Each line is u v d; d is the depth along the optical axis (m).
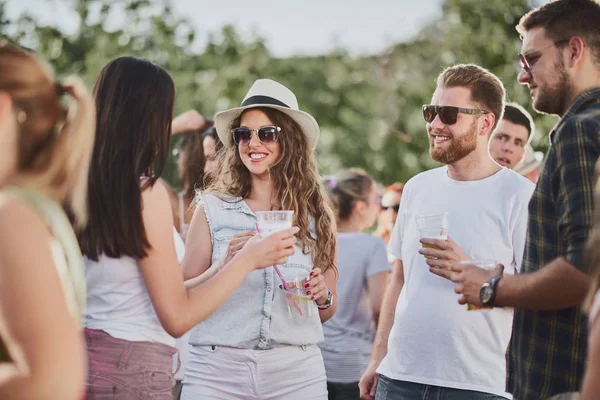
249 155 5.02
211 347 4.80
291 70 23.09
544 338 3.62
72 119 2.47
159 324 3.89
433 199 5.05
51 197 2.40
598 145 3.38
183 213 7.24
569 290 3.34
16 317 2.16
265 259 4.08
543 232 3.62
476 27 17.78
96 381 3.71
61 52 19.56
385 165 20.31
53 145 2.38
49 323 2.18
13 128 2.30
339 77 22.70
